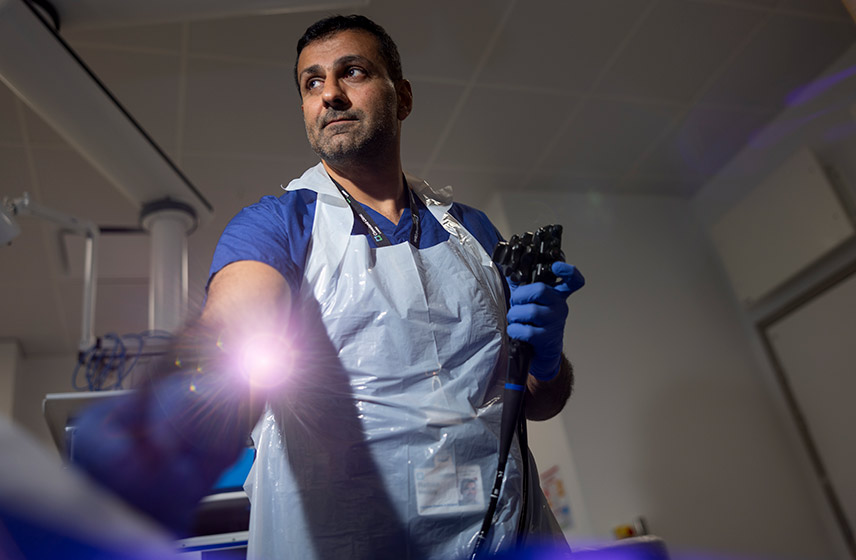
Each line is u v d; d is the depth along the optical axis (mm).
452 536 756
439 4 2865
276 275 769
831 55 3553
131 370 2189
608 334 3814
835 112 3582
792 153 3793
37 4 2303
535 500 851
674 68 3439
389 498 751
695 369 3857
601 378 3678
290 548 726
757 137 3992
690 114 3750
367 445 772
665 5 3096
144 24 2678
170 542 390
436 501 757
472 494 773
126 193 3043
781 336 3895
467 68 3201
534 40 3117
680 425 3684
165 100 3088
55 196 3514
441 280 911
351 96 1018
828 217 3508
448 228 1045
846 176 3529
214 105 3141
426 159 3705
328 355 816
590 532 3266
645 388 3713
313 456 767
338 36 1072
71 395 1431
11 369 4438
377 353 820
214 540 1368
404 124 3445
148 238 3830
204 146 3348
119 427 439
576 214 4125
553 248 928
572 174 4031
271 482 767
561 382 1023
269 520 749
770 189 3824
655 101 3619
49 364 4727
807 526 3600
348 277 863
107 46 2811
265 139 3354
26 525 286
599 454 3465
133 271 4059
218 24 2777
